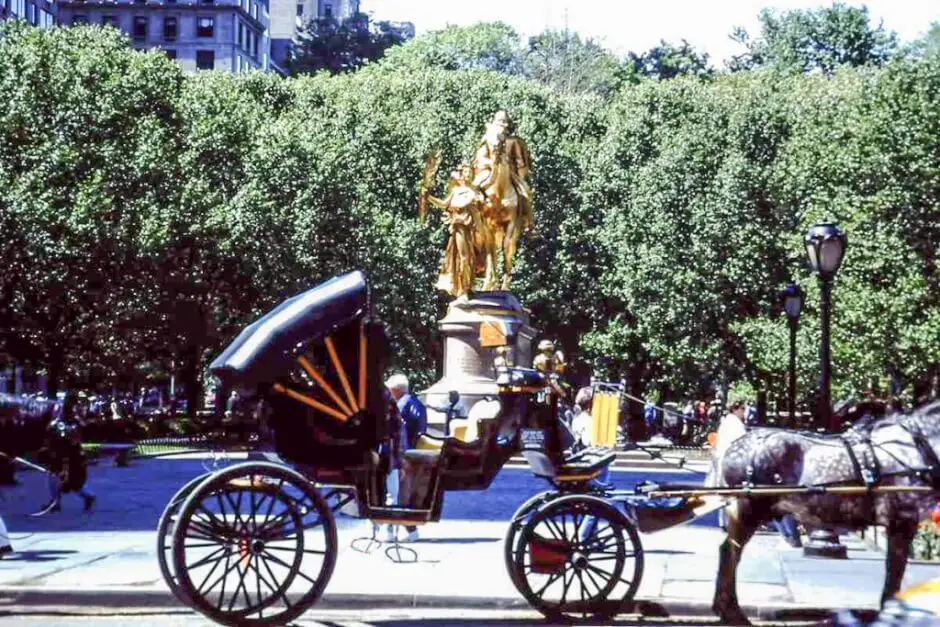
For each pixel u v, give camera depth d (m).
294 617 15.45
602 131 81.06
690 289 67.25
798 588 18.69
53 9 131.00
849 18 112.50
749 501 16.23
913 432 15.81
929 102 52.47
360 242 68.19
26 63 58.56
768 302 66.31
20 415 21.28
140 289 59.75
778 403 72.00
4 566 20.00
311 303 15.82
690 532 26.50
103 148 58.50
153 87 62.94
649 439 69.56
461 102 80.12
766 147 71.25
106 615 16.69
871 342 50.09
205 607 15.09
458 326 39.47
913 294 49.69
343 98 81.31
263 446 17.39
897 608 8.28
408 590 17.86
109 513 29.48
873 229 51.88
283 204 67.56
